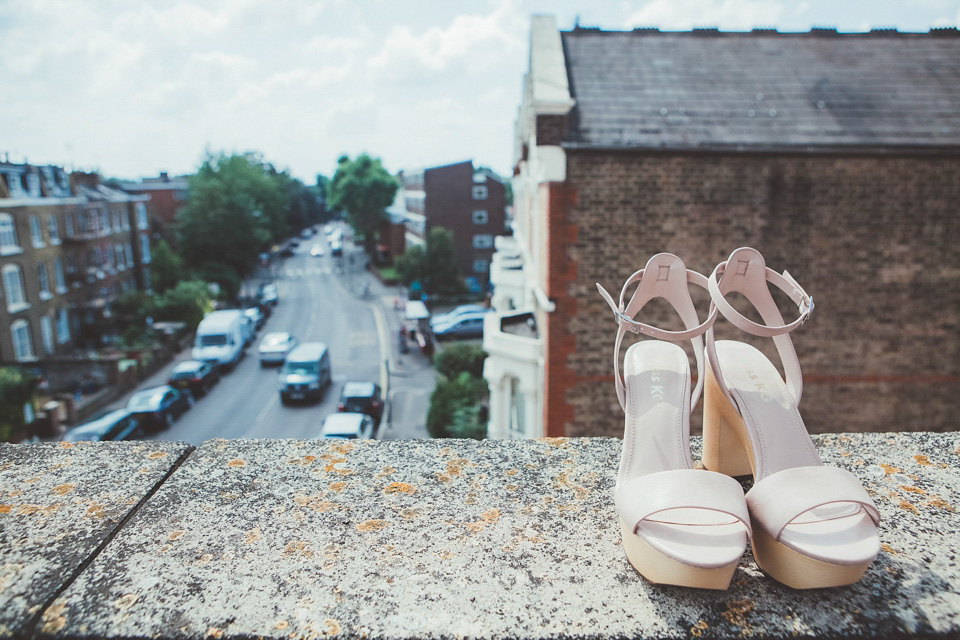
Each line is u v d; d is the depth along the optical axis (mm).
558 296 9109
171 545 1426
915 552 1388
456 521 1531
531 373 10258
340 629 1142
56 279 33812
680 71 10469
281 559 1369
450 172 57188
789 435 1525
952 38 11625
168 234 57375
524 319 12414
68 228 35625
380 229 80062
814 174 8867
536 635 1126
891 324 9203
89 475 1772
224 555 1384
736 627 1148
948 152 8680
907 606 1203
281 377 26047
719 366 1572
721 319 9156
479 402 21562
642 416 1590
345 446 1977
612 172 8844
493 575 1309
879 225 8984
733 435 1725
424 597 1232
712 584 1207
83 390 27422
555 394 9352
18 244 30000
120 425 19484
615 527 1509
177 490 1692
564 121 8914
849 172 8852
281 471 1806
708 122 9242
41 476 1769
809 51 11180
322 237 114938
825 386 9336
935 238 9016
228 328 32812
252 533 1477
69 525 1503
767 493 1326
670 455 1508
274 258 79188
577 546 1422
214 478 1762
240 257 54938
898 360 9289
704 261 9047
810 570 1211
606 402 9328
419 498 1647
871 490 1691
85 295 37094
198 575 1308
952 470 1808
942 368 9281
